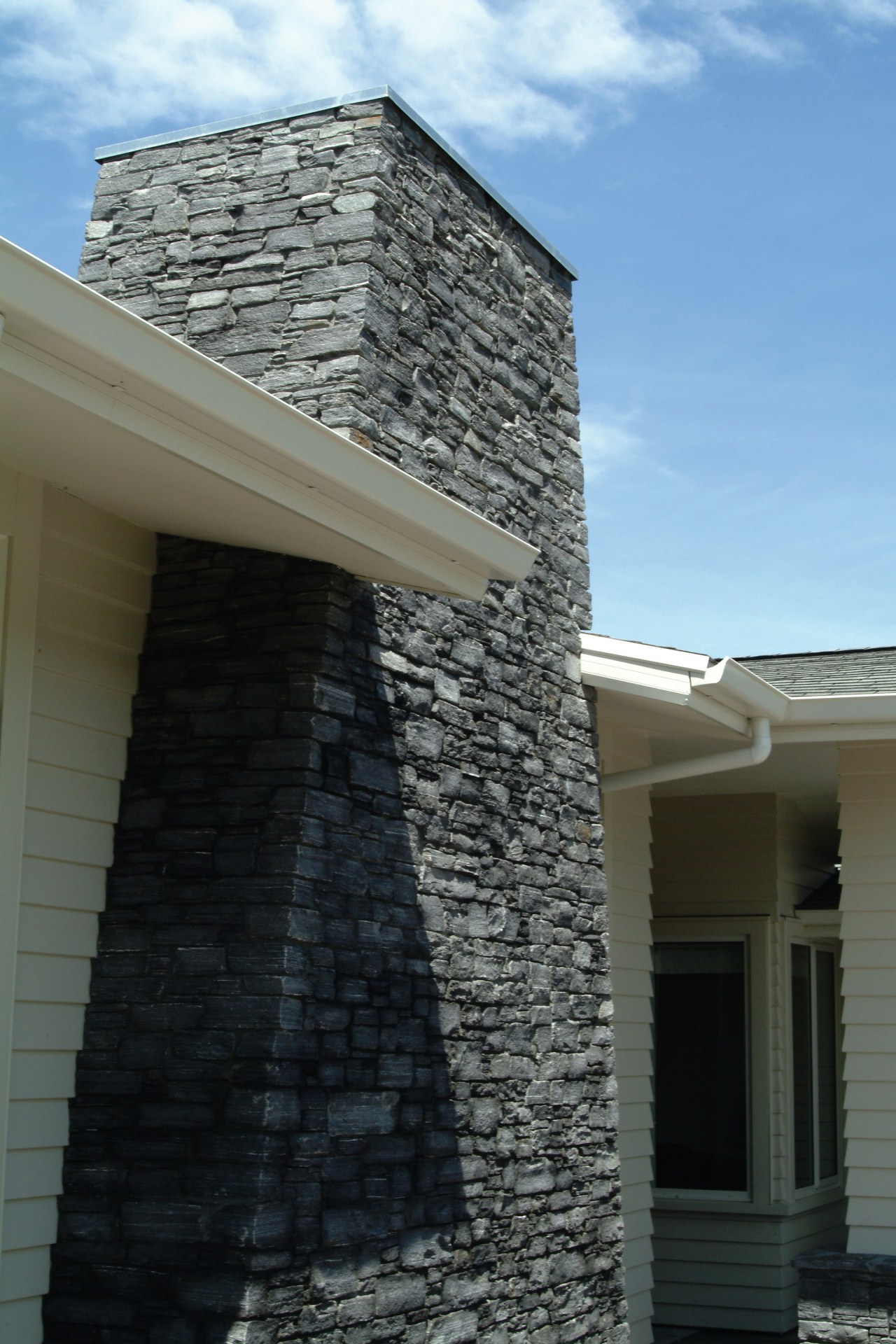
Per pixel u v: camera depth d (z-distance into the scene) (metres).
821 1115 10.40
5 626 4.54
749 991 9.84
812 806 10.42
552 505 7.06
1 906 4.42
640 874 8.48
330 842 4.86
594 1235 6.46
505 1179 5.75
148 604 5.18
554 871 6.55
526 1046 6.07
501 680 6.31
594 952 6.84
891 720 7.50
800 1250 9.75
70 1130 4.65
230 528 4.80
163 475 4.27
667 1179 9.86
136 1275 4.41
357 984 4.94
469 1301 5.37
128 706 5.05
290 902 4.61
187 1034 4.59
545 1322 5.92
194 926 4.71
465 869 5.78
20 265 3.25
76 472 4.49
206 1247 4.34
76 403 3.61
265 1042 4.47
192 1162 4.45
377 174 5.76
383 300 5.70
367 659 5.23
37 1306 4.47
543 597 6.82
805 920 10.15
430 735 5.63
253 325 5.74
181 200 6.11
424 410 5.93
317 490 4.32
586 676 7.10
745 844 10.02
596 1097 6.65
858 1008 7.84
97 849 4.87
